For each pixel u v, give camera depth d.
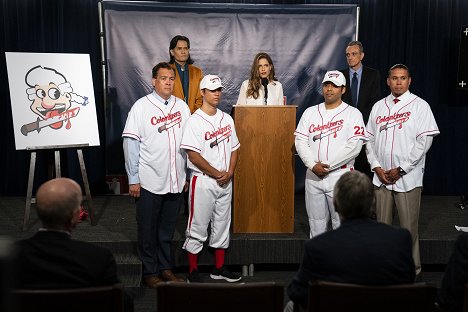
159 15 5.60
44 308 1.99
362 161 4.81
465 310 2.18
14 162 5.75
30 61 4.44
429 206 5.46
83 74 4.61
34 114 4.39
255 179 4.18
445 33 5.90
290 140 4.13
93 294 2.01
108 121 5.65
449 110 6.01
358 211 2.25
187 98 4.76
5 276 0.94
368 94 4.73
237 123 4.09
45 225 2.18
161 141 3.74
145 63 5.62
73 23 5.68
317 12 5.72
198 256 4.13
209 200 3.82
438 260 4.25
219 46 5.69
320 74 5.79
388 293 2.06
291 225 4.25
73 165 5.82
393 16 5.87
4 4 5.57
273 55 5.75
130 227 4.52
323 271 2.19
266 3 5.83
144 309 3.60
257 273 4.35
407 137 3.86
